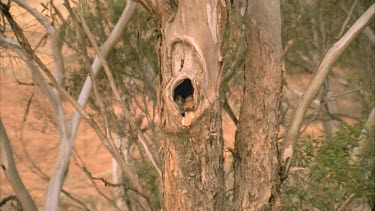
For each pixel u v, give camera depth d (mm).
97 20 17922
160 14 8656
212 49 8320
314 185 12742
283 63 9805
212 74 8320
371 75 21688
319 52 19188
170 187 8727
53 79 9875
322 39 18281
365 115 19500
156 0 8586
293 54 20484
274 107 9828
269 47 9750
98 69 16797
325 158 12359
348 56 21953
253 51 9828
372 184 12312
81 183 31047
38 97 21125
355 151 14625
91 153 34500
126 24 16625
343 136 13172
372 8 11000
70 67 17703
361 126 14117
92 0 10633
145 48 17375
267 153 9844
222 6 8352
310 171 12492
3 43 12219
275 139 9883
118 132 17859
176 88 8383
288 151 10250
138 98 19438
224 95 10188
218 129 8562
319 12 18062
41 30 15125
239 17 14297
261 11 9719
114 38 16734
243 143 9953
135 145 18906
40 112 20234
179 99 8367
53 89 17188
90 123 10008
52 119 20156
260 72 9805
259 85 9820
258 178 9867
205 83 8281
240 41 16062
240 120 10016
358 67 22203
